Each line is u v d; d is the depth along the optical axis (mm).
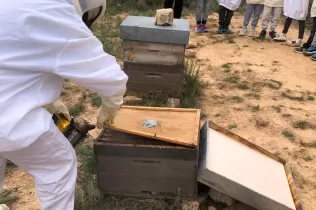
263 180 2502
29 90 1710
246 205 2641
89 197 2578
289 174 2697
